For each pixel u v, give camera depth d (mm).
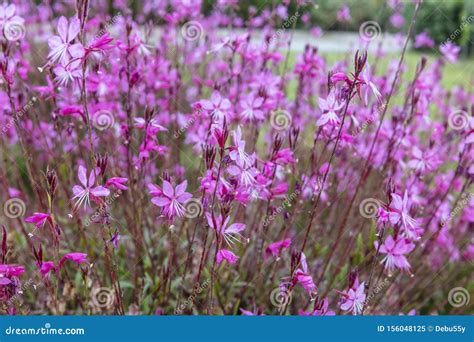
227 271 2969
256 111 2758
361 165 3418
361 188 3336
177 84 3516
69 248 3020
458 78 5348
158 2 4316
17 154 3748
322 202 3346
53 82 2684
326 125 2590
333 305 2984
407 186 3211
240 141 1984
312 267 3131
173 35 4281
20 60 3115
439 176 3566
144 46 2916
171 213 2068
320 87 3750
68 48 1918
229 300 2895
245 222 3359
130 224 3146
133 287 2893
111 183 2031
